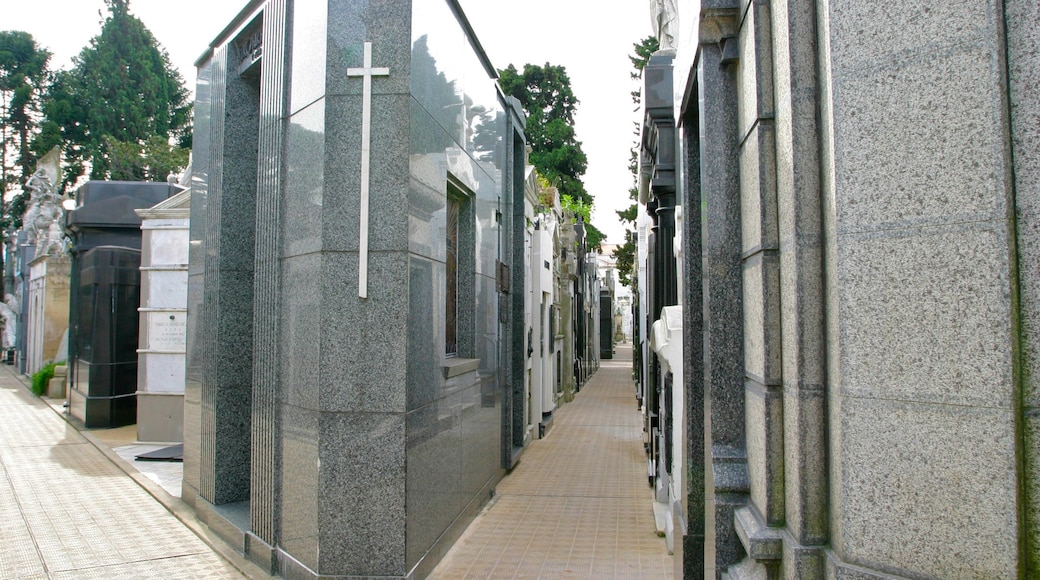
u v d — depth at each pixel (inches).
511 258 384.2
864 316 100.2
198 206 295.1
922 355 95.1
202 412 275.0
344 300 188.2
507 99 386.9
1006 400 88.7
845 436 102.0
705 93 147.9
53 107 1545.3
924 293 95.3
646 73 246.4
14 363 1246.3
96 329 520.4
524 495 321.4
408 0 191.9
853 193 101.7
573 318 810.2
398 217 188.4
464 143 265.7
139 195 610.9
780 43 119.1
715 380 145.2
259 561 212.2
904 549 96.0
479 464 290.5
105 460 397.7
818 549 108.6
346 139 191.3
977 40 92.0
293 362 201.6
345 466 185.5
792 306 114.3
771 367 122.7
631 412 657.0
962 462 91.7
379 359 186.7
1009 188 89.7
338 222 189.9
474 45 285.7
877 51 100.2
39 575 209.0
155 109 1583.4
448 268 268.7
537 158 1386.6
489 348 316.5
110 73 1546.5
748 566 130.7
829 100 105.7
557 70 1483.8
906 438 96.2
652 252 330.3
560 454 433.1
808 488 110.5
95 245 586.9
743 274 143.7
